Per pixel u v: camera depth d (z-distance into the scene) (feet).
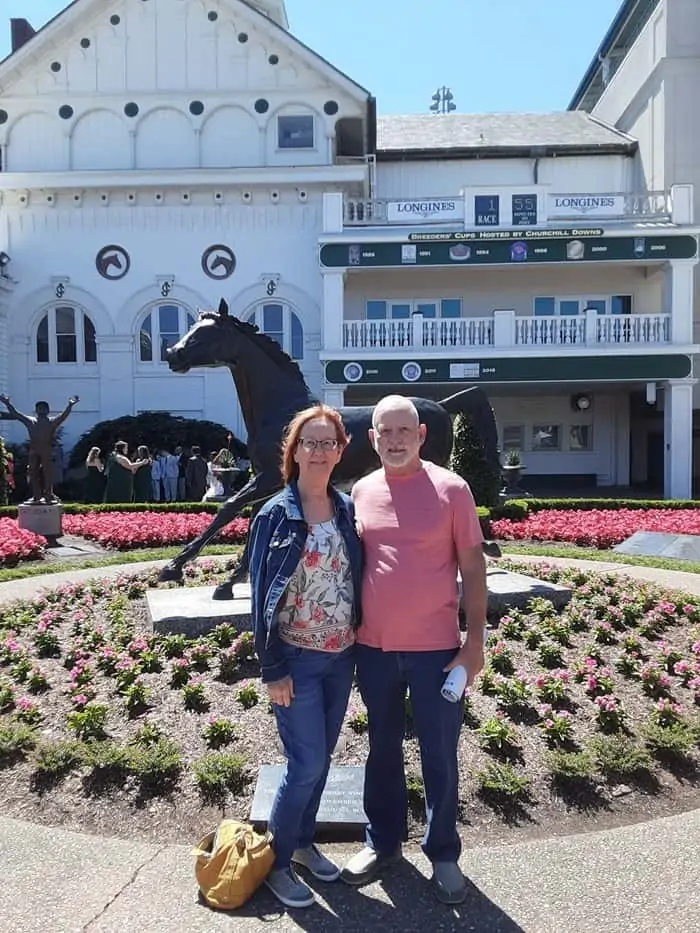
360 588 10.82
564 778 13.93
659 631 22.49
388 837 11.25
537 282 91.35
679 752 14.85
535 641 20.77
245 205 89.15
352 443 23.06
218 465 61.41
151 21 89.92
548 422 96.58
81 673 18.31
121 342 89.56
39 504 48.21
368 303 92.02
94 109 90.68
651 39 94.58
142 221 89.45
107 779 14.14
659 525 47.62
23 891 10.68
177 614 21.52
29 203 89.66
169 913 10.21
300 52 88.28
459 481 10.81
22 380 89.81
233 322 22.86
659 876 10.91
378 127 107.96
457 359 78.18
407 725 15.74
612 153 98.58
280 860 10.65
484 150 96.37
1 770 14.75
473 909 10.25
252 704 16.89
